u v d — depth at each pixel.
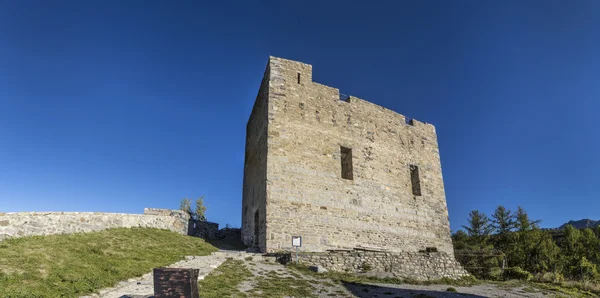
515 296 14.82
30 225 14.10
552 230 54.78
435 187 25.28
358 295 11.37
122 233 16.20
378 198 21.44
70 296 8.23
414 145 25.25
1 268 9.37
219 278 11.04
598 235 50.56
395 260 18.12
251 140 24.44
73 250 11.95
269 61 20.44
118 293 8.71
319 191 19.11
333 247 18.44
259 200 19.34
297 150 19.22
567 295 16.52
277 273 13.02
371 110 23.44
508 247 39.72
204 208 37.91
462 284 17.48
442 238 24.11
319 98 21.22
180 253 14.93
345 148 21.19
